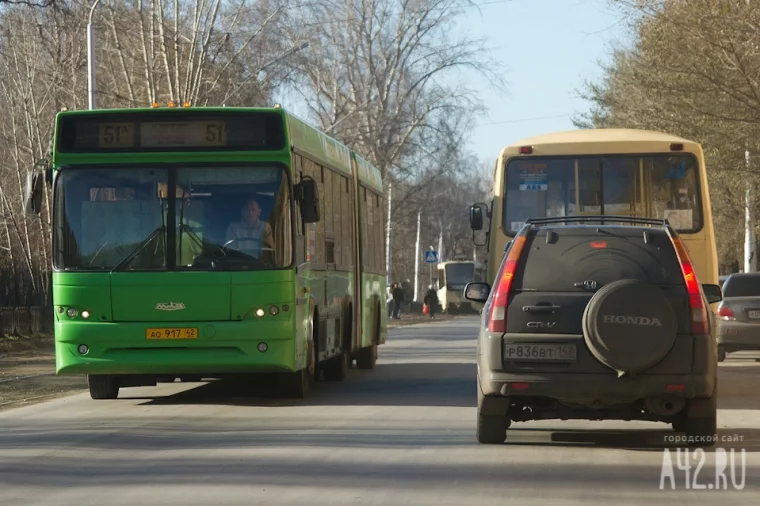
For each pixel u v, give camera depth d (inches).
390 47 3326.8
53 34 2229.3
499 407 644.1
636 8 1694.1
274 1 2591.0
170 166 907.4
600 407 634.8
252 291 893.8
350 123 3302.2
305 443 690.2
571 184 1074.1
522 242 638.5
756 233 2524.6
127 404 955.3
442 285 4680.1
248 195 906.1
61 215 906.7
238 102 2536.9
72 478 568.1
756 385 1132.5
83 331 893.8
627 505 494.6
